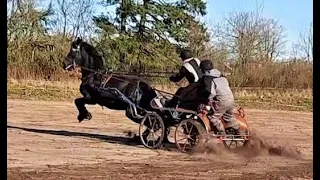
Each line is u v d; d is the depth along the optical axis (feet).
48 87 120.98
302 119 89.45
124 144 51.57
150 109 49.85
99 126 70.44
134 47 161.17
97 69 53.67
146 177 35.17
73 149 47.14
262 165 41.19
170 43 164.76
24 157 41.81
